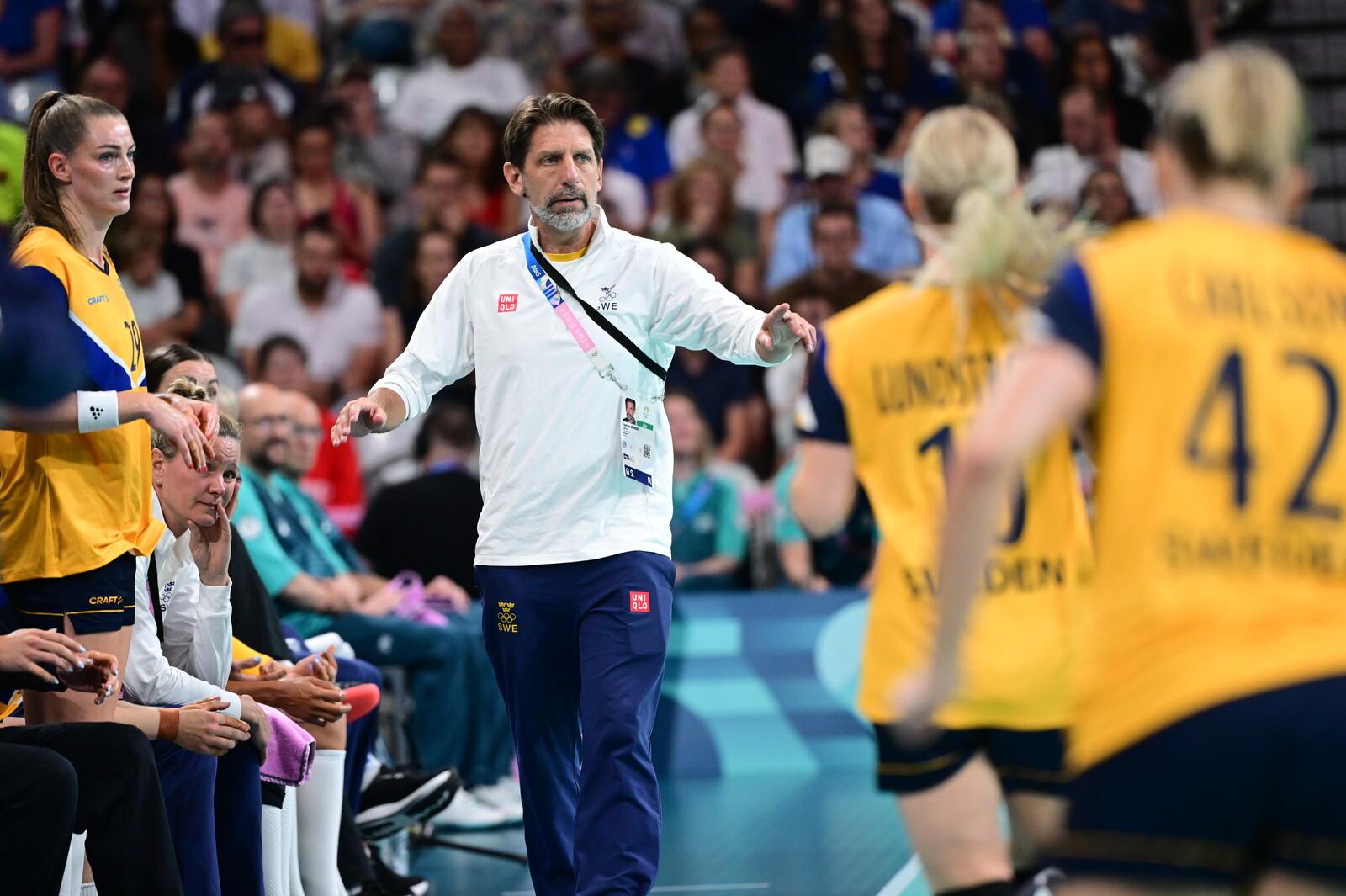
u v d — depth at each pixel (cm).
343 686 1912
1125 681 771
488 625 1530
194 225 3709
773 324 1452
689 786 2820
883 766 1071
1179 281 800
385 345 3478
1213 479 778
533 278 1534
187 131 3872
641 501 1515
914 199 1145
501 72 4116
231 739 1395
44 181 1396
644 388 1533
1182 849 754
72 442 1363
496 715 2514
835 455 1112
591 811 1438
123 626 1378
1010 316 1081
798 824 2373
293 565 2264
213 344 3509
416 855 2259
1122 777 763
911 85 4147
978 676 1045
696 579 3033
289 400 2341
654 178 4006
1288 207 856
